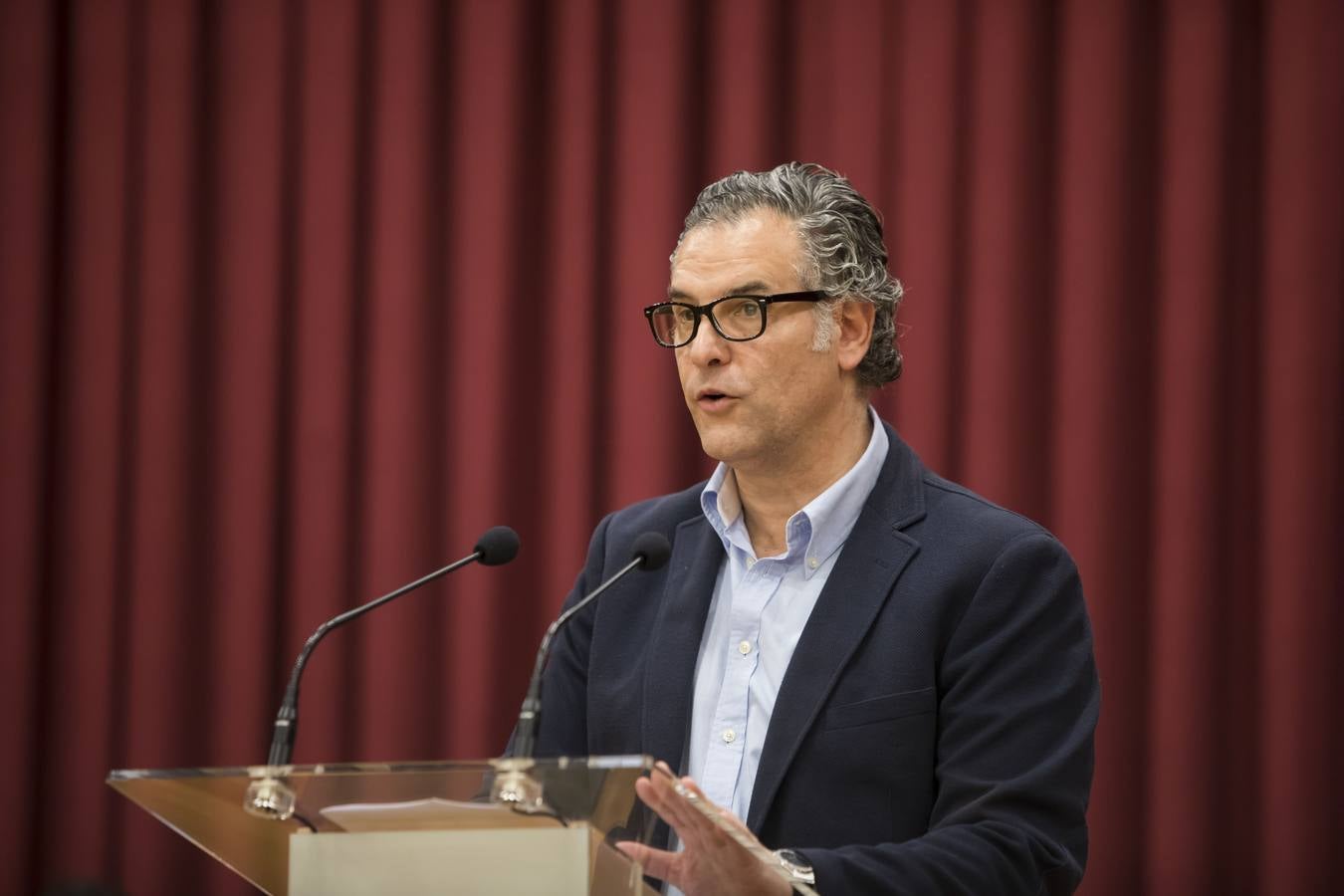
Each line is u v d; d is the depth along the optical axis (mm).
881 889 6043
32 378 13094
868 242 7656
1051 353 12461
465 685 12688
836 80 12672
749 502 7699
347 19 13234
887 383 7953
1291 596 11828
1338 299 12000
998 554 7078
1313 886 11664
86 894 5691
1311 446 11875
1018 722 6719
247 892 13000
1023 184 12492
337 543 13055
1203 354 12086
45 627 13250
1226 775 12102
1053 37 12648
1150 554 12234
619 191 12930
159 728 12945
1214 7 12266
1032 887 6371
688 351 7344
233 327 13164
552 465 12836
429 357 13148
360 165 13328
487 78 13023
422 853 5203
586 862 5207
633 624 7844
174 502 13086
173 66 13234
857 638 7035
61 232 13461
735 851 5848
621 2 13023
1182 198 12195
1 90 13148
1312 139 12023
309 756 12852
